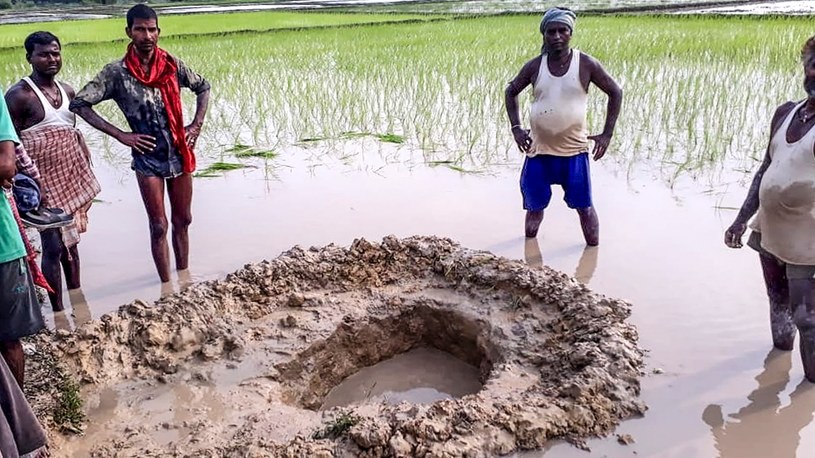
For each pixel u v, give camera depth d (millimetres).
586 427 3021
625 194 5953
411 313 4062
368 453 2836
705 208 5586
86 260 5148
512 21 19797
